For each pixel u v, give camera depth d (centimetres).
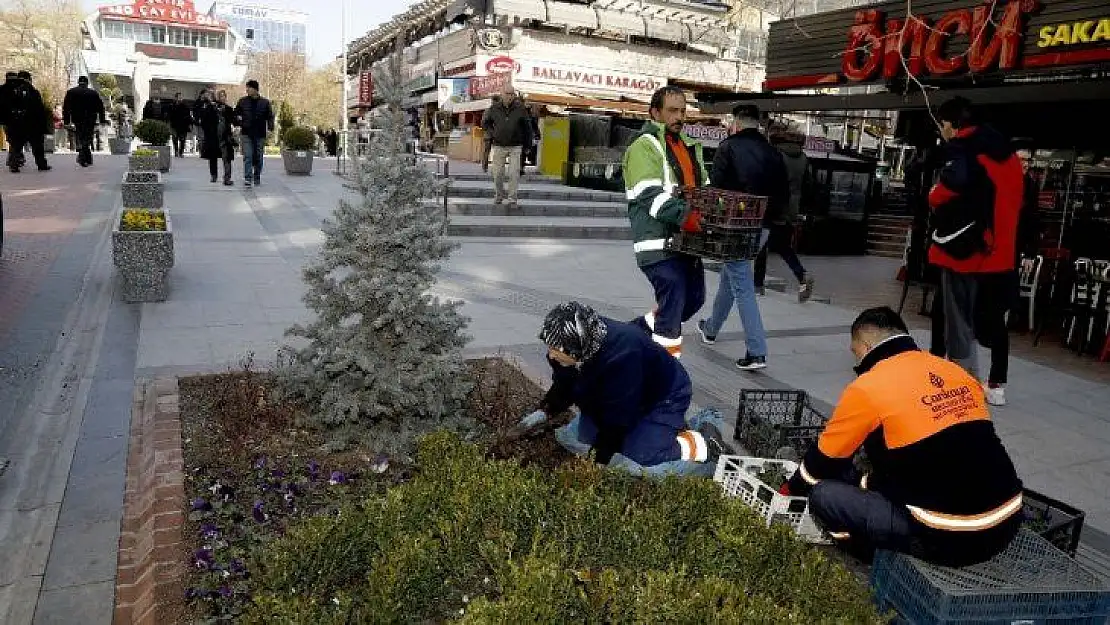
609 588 242
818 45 1105
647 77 3278
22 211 1174
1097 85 706
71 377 523
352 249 399
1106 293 765
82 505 368
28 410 475
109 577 319
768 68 1205
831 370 652
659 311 516
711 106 1177
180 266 864
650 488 320
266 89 6544
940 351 609
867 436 309
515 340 664
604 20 2997
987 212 545
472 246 1116
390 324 406
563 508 289
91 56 6103
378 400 412
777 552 277
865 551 333
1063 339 859
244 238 1041
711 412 448
